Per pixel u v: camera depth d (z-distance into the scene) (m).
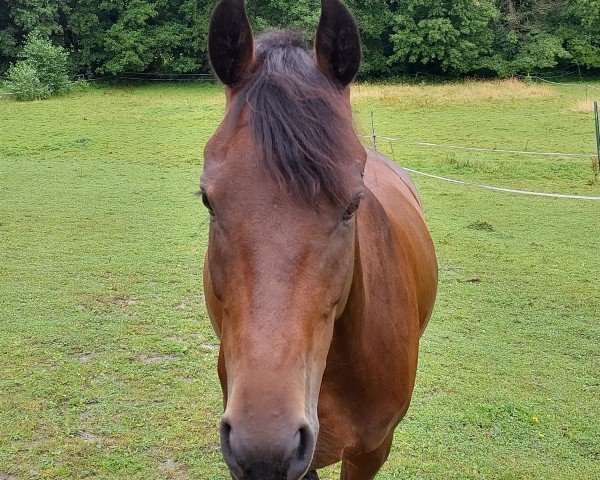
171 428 3.75
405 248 2.82
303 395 1.47
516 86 25.62
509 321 5.39
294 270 1.53
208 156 1.72
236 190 1.57
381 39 31.86
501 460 3.49
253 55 1.83
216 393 4.18
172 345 4.85
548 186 10.80
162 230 8.24
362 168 1.72
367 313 2.22
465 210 9.27
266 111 1.59
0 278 6.31
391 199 3.18
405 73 32.09
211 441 3.63
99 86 29.92
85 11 31.47
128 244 7.59
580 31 31.59
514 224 8.48
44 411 3.90
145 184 11.17
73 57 32.12
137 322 5.30
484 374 4.46
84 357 4.67
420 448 3.59
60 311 5.51
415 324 2.61
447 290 6.09
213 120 18.17
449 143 14.90
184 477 3.32
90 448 3.54
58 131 16.56
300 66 1.74
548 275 6.48
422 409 3.99
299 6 28.53
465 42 30.02
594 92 24.86
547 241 7.69
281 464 1.39
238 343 1.51
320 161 1.55
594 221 8.56
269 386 1.42
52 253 7.18
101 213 9.07
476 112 19.55
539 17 32.50
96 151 14.27
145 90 28.53
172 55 32.72
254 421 1.39
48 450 3.51
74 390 4.17
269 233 1.54
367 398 2.26
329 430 2.25
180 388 4.23
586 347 4.91
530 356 4.76
